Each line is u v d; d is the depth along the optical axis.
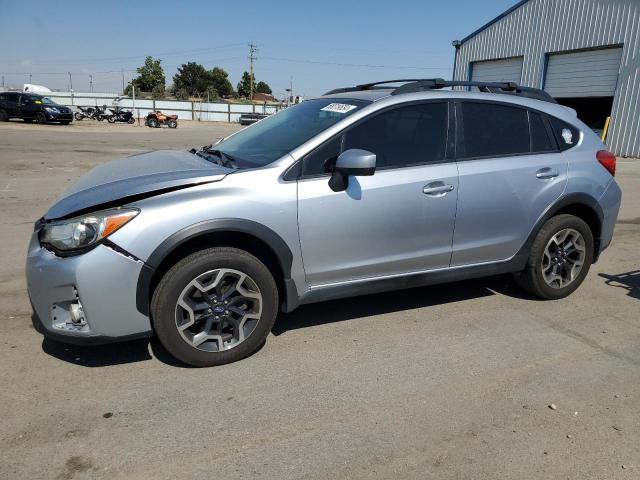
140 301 3.08
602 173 4.57
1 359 3.36
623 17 20.12
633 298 4.74
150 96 89.75
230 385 3.14
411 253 3.84
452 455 2.57
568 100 23.84
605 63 21.14
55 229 3.03
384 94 3.88
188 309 3.18
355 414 2.89
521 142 4.27
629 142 20.42
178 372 3.27
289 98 62.72
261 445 2.61
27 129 26.47
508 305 4.50
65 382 3.12
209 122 58.56
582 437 2.73
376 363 3.45
